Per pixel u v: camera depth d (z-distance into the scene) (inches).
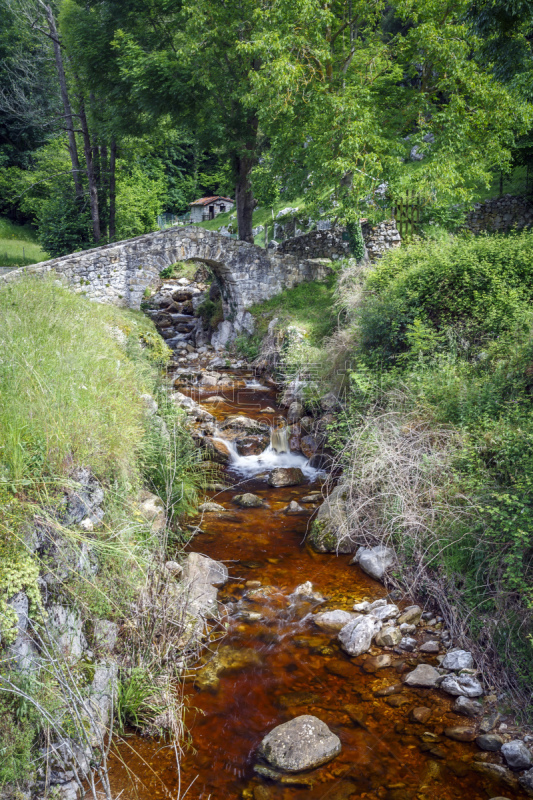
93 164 1120.8
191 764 157.8
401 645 208.4
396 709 179.3
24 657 139.9
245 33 674.8
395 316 396.5
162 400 366.6
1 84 1366.9
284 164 667.4
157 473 292.7
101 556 191.3
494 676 185.8
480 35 564.4
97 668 166.6
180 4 725.3
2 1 1320.1
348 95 564.4
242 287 763.4
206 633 215.8
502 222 784.3
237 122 760.3
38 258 1208.2
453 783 151.7
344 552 280.4
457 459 259.6
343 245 814.5
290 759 158.1
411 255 492.1
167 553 255.3
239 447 425.4
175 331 865.5
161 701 175.0
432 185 587.2
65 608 165.9
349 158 558.6
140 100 745.0
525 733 164.2
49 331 301.7
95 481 202.1
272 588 249.3
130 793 146.4
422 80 651.5
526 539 189.9
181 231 724.7
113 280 699.4
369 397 350.0
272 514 327.3
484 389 284.7
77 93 994.1
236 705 181.8
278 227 1063.6
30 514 159.9
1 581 139.1
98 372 273.7
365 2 611.2
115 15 774.5
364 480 283.4
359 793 149.2
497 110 590.2
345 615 226.4
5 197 1466.5
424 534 243.4
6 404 189.8
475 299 372.2
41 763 138.4
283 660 203.6
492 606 203.5
